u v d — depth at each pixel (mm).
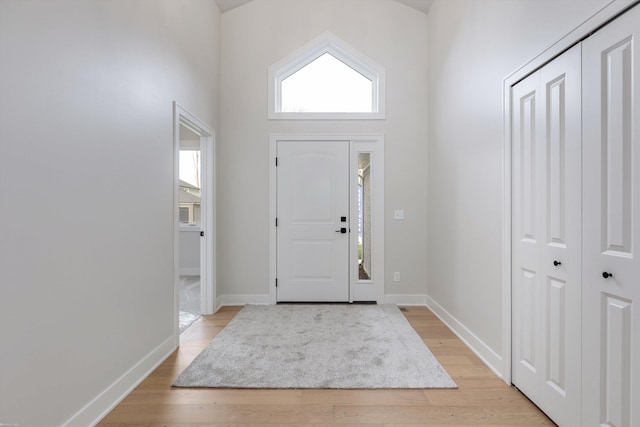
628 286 1298
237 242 3932
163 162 2477
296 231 3957
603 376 1417
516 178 2072
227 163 3918
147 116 2254
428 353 2523
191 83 3014
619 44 1334
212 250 3574
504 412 1812
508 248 2129
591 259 1478
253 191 3930
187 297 4309
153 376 2205
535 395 1867
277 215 3963
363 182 4000
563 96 1652
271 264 3930
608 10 1360
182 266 5941
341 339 2795
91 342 1706
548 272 1771
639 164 1260
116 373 1908
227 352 2537
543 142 1807
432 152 3717
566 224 1640
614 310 1366
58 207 1494
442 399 1935
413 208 3932
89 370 1689
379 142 3926
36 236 1381
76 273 1604
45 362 1428
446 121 3271
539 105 1839
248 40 3920
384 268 3943
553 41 1694
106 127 1825
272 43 3918
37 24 1379
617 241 1353
